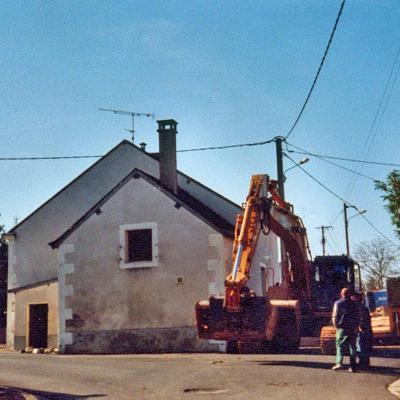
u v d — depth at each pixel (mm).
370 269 73250
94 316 21547
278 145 24609
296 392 10109
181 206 21422
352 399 9297
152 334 20859
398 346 20078
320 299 22297
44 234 28906
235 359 16156
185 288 20844
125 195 22094
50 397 10328
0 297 39906
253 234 16406
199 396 9961
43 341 25453
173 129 24844
